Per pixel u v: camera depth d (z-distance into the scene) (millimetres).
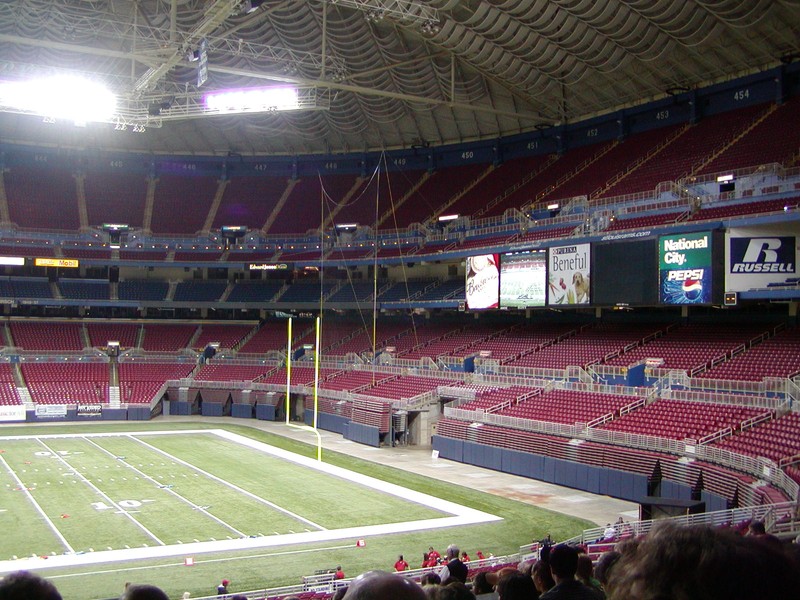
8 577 3023
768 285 38250
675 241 41281
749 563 2355
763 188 42000
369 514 32531
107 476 39719
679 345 45719
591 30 48219
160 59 45875
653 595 2355
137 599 3383
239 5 42406
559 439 40250
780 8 43438
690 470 32500
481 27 48688
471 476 41656
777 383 35781
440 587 4910
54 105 49156
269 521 31125
